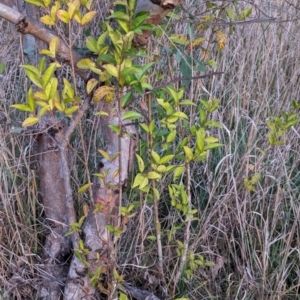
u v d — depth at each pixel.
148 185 1.29
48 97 1.00
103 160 1.25
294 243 1.67
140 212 1.43
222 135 1.76
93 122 1.48
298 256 1.59
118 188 1.22
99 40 1.06
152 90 1.15
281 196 1.60
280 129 1.44
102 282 1.38
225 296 1.56
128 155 1.25
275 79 2.00
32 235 1.50
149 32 1.12
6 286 1.48
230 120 1.83
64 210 1.44
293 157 1.80
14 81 1.75
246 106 1.88
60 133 1.21
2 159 1.51
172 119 1.17
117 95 1.08
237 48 1.85
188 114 1.74
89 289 1.38
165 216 1.65
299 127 1.81
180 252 1.46
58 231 1.46
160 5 1.06
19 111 1.73
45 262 1.48
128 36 0.98
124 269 1.50
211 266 1.56
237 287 1.55
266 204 1.69
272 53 2.00
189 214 1.37
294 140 1.81
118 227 1.23
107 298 1.40
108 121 1.20
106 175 1.19
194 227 1.69
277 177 1.70
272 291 1.52
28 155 1.59
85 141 1.66
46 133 1.31
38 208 1.60
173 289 1.48
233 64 1.92
